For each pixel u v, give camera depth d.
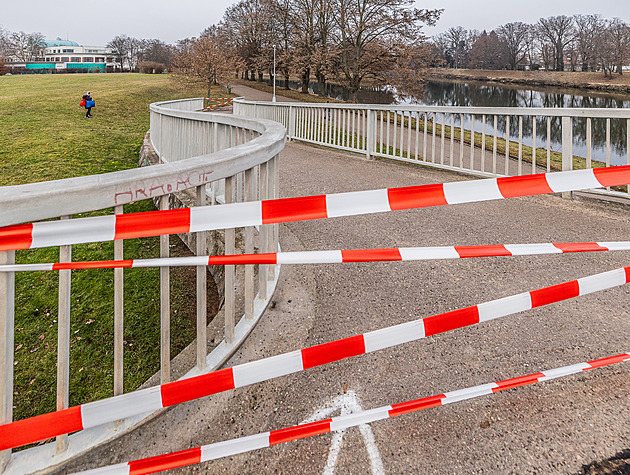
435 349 2.14
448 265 3.17
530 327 2.30
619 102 35.09
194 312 3.21
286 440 1.53
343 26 28.06
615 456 1.48
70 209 1.36
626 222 4.01
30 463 1.46
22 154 8.83
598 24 53.97
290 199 1.62
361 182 5.93
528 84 57.50
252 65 45.28
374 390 1.85
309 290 2.78
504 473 1.43
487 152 9.61
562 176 1.75
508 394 1.81
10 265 1.32
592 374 1.91
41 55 90.81
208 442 1.61
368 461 1.50
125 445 1.58
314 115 10.37
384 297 2.68
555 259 3.20
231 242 2.04
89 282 3.72
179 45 57.16
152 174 1.56
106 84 30.89
